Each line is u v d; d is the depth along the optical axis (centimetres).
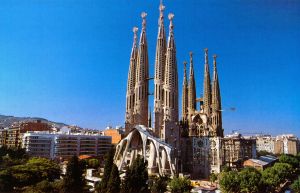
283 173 14212
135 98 19888
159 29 19750
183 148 18538
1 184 9888
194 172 17938
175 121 17962
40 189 9556
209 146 17838
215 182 14788
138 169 9162
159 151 15812
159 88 18800
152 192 9731
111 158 9562
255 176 10919
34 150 19888
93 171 14500
